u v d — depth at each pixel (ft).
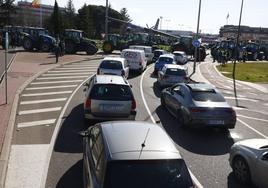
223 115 43.21
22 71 88.22
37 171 29.48
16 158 31.99
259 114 60.49
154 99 64.44
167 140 21.31
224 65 154.30
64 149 34.83
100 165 19.40
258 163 27.17
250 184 28.86
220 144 40.27
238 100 74.38
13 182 27.22
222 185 28.99
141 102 61.00
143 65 105.09
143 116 50.85
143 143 20.38
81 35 146.82
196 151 37.29
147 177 18.30
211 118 42.96
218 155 36.37
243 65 168.96
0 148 33.12
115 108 40.52
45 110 50.24
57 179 28.17
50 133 39.68
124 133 21.71
